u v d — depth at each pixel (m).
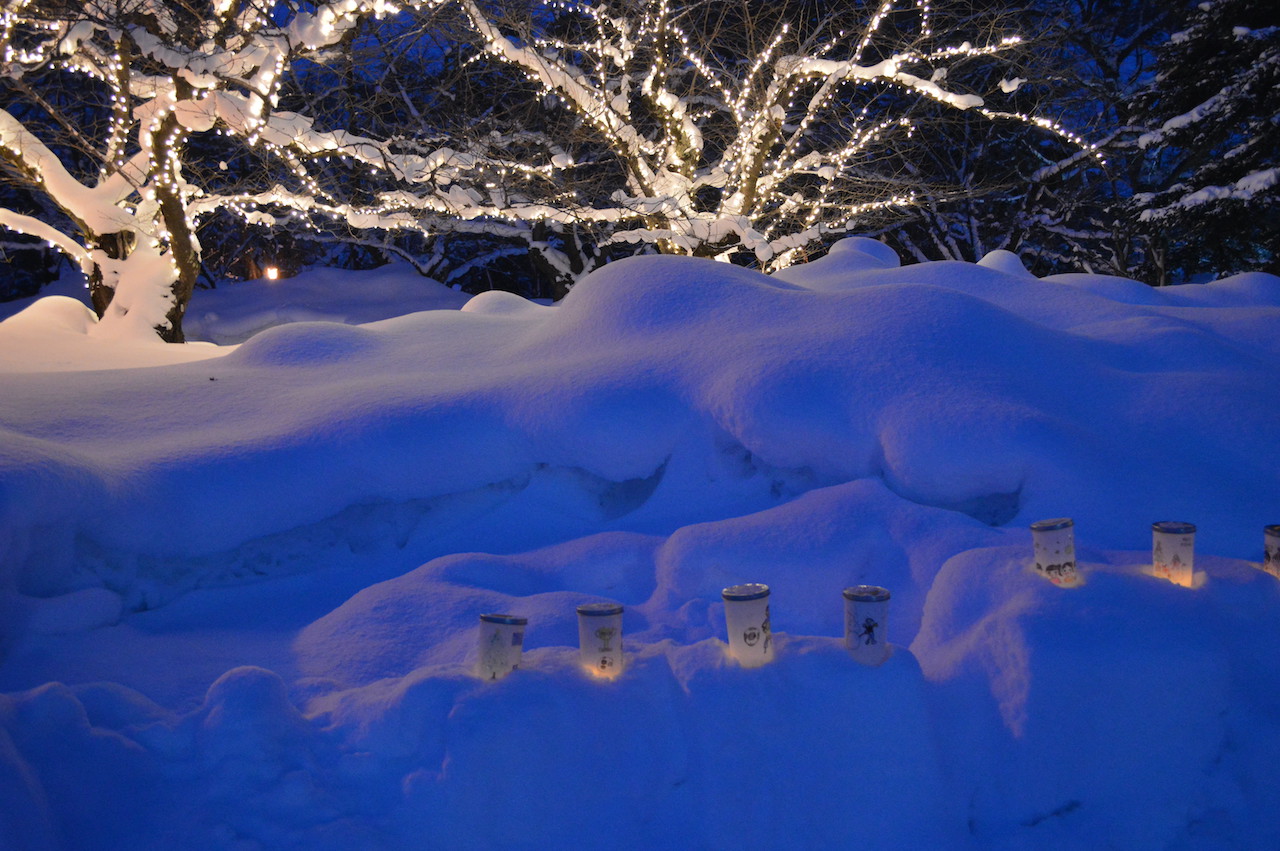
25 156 9.16
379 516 3.66
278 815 1.92
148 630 3.00
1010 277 5.37
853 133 12.43
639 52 12.89
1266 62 12.10
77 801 1.90
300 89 11.26
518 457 3.73
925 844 2.10
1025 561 2.52
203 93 8.63
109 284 9.55
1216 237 13.59
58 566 2.96
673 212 10.90
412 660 2.64
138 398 4.20
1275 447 3.31
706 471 3.65
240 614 3.17
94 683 2.17
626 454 3.61
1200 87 13.51
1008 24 13.15
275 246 16.70
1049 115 14.79
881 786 2.11
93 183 12.75
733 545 3.06
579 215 10.78
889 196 13.30
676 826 2.08
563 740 2.03
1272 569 2.50
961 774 2.23
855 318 3.91
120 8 7.88
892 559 2.98
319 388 4.28
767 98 11.13
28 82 11.27
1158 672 2.19
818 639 2.27
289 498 3.42
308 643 2.82
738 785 2.10
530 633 2.68
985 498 3.28
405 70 13.09
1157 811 2.16
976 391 3.39
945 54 11.27
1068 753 2.17
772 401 3.48
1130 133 14.52
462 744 1.97
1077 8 16.25
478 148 10.20
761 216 12.12
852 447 3.41
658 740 2.13
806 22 13.32
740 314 4.20
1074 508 3.05
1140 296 5.89
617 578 3.23
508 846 1.97
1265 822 2.15
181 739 2.03
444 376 4.21
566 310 4.77
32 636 2.75
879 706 2.12
